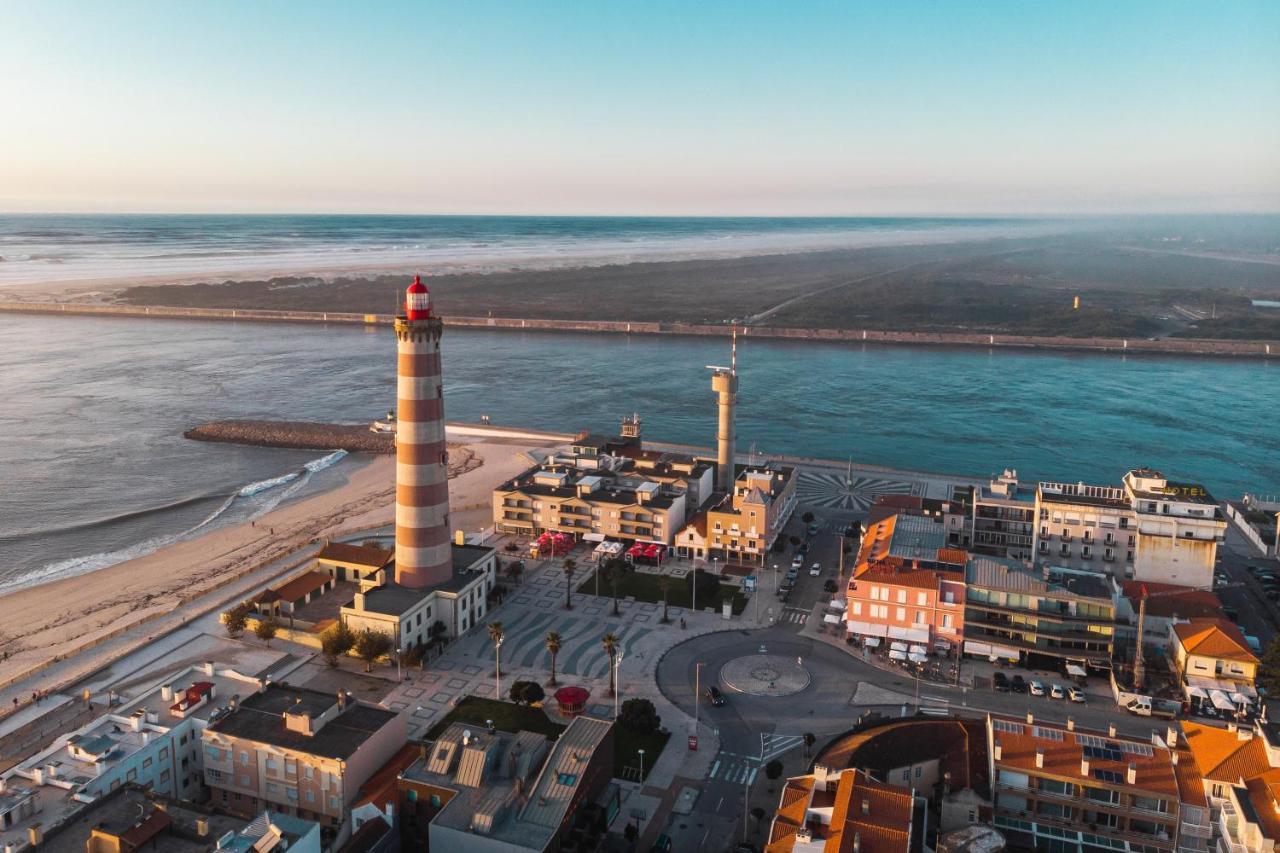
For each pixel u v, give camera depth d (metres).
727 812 113.94
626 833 107.62
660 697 142.25
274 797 112.31
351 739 112.50
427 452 159.88
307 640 157.50
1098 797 101.38
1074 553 182.00
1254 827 90.56
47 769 103.00
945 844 94.19
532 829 99.12
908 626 157.00
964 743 111.38
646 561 196.00
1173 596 159.00
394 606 154.12
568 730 111.88
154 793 100.44
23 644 162.50
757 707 139.62
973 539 197.00
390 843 106.00
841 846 85.88
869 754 106.31
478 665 152.25
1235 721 132.88
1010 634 152.75
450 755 108.88
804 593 182.25
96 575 198.00
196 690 122.62
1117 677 145.12
